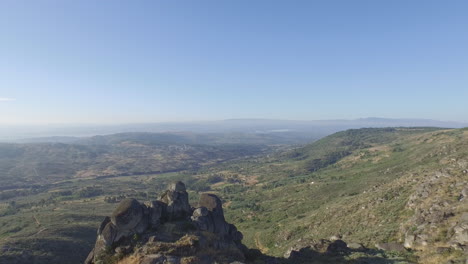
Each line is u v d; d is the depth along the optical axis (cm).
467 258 2578
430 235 3512
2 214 17688
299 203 14038
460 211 3731
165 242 2822
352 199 8500
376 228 4962
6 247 8762
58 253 9156
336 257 3434
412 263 2986
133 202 3086
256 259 3297
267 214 13788
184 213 3550
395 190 6631
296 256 3606
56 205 19675
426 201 4644
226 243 3164
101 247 2920
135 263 2512
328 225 6894
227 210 17438
